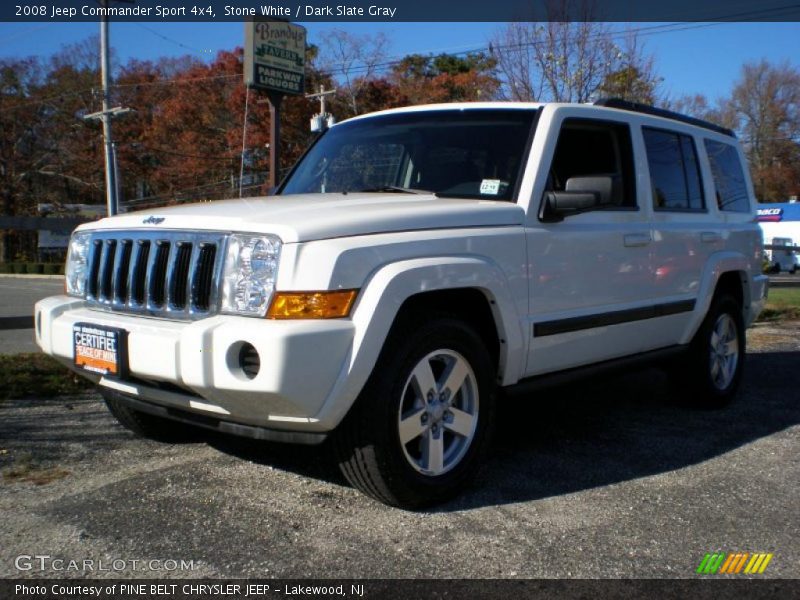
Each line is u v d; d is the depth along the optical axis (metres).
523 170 4.12
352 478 3.40
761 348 8.56
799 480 4.05
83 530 3.18
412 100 39.47
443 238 3.53
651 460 4.36
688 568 2.97
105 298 3.78
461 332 3.60
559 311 4.14
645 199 4.88
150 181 48.19
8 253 48.09
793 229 45.81
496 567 2.93
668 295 5.03
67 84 48.47
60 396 5.52
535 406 5.69
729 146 6.29
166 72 51.56
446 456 3.64
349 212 3.41
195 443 4.46
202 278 3.30
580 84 17.64
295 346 2.98
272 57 15.45
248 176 39.91
